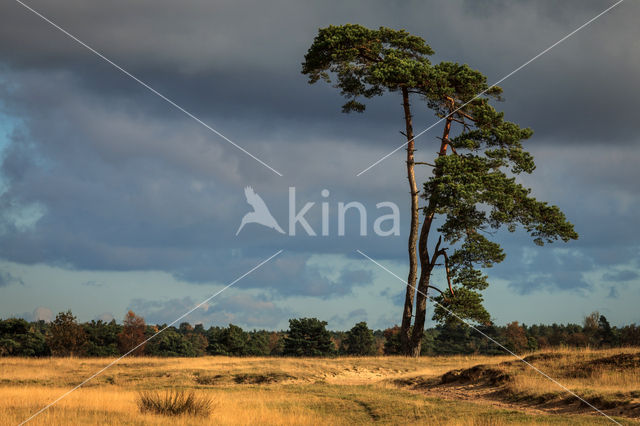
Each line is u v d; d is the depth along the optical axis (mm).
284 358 38781
